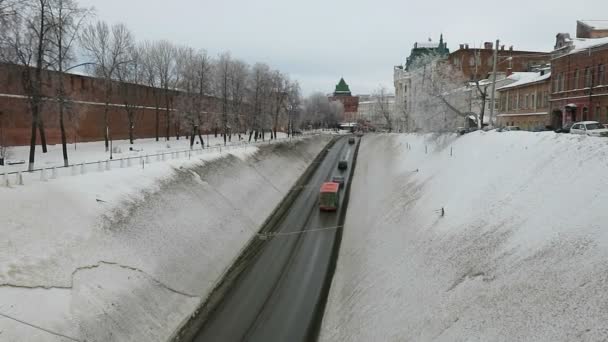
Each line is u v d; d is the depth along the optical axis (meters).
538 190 19.66
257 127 83.81
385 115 113.69
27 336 16.09
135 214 27.34
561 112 47.50
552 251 14.91
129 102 67.56
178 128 80.12
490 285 15.80
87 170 32.75
